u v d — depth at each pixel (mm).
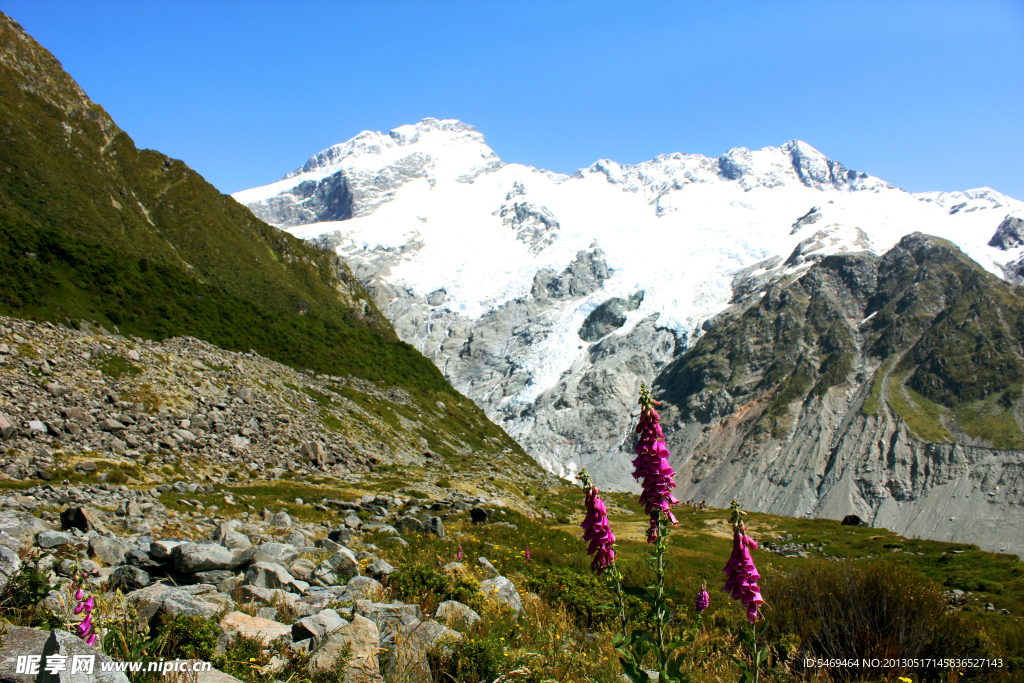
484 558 18328
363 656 7191
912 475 198750
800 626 10773
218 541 14727
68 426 31484
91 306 49531
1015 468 183875
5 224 50531
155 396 39750
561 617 11852
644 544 31016
